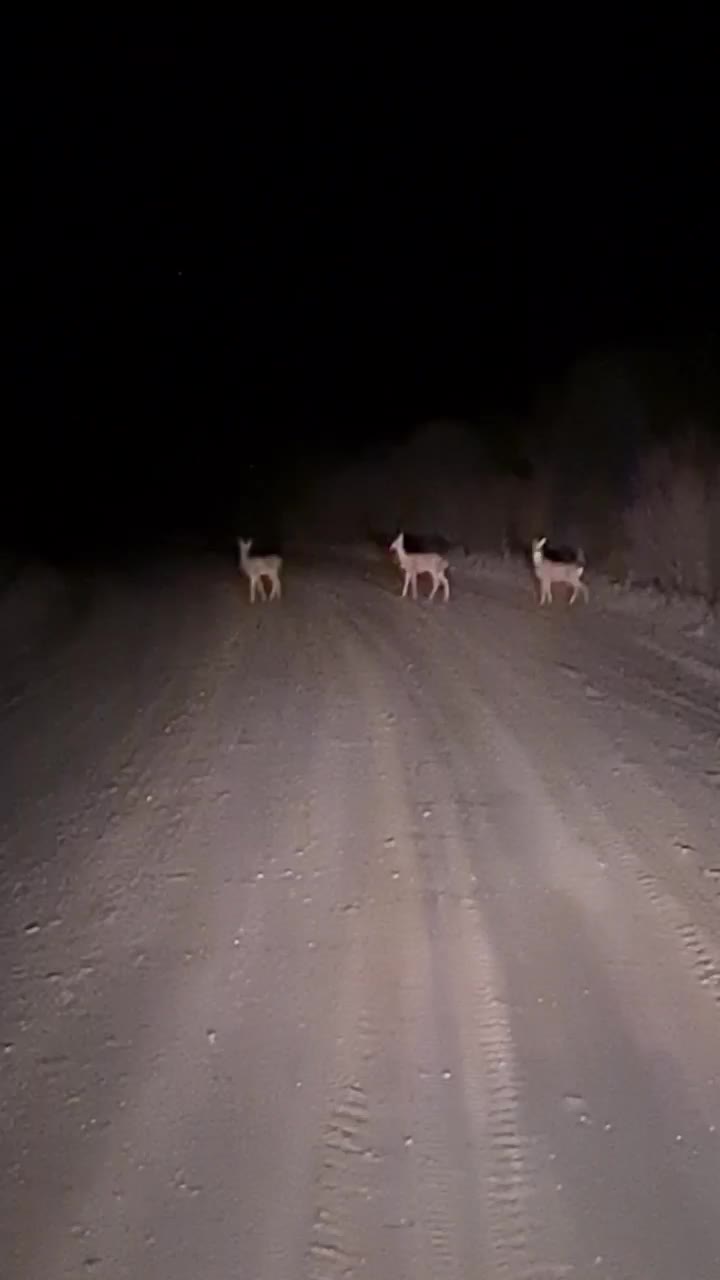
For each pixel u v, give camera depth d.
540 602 18.31
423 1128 5.81
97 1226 5.16
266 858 8.92
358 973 7.25
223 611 18.45
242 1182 5.43
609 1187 5.39
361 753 11.25
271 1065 6.32
